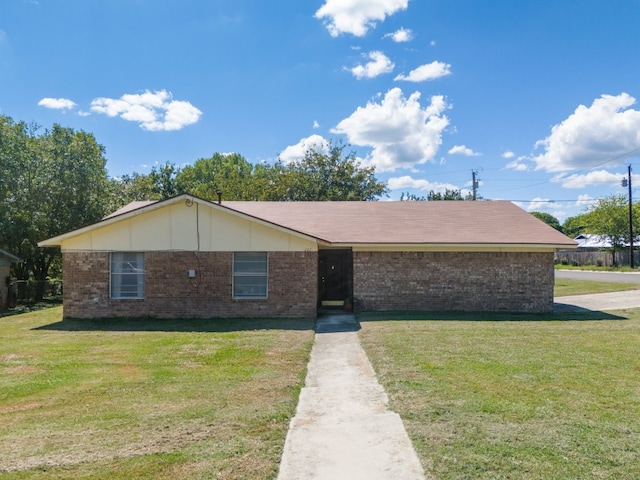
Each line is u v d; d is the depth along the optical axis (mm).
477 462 4207
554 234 15656
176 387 6852
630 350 8992
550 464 4164
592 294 21000
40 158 24203
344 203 19797
